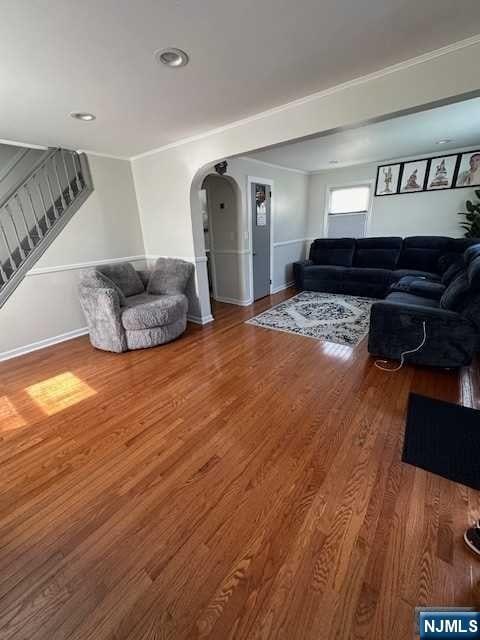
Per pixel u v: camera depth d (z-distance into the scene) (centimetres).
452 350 229
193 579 106
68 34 135
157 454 167
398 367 250
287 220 540
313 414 195
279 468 153
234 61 165
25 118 229
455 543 114
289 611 96
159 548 117
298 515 128
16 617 98
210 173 361
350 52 160
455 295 231
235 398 217
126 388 238
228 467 155
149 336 305
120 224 378
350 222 561
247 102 217
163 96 202
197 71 173
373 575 104
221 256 468
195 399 218
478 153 412
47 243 316
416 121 297
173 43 146
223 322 386
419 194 474
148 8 121
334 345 300
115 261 379
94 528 126
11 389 242
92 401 221
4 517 133
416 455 157
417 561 108
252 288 473
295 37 146
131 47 148
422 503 131
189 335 345
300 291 537
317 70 177
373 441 169
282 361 271
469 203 417
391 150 418
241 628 93
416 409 194
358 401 206
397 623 92
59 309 335
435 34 147
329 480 145
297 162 465
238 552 114
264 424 187
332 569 107
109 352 307
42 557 115
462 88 158
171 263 356
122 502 138
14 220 327
